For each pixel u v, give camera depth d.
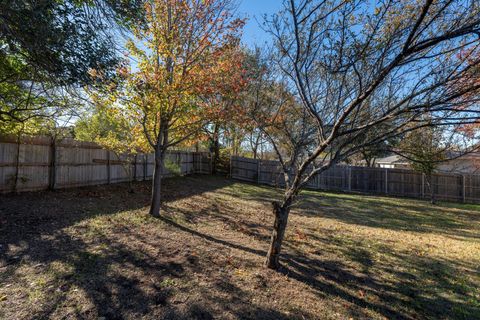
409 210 10.83
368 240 6.00
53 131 7.64
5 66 5.03
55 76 4.16
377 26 2.52
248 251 4.67
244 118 5.60
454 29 2.18
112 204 7.24
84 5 4.26
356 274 4.14
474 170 14.47
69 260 3.61
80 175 9.23
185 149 20.50
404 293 3.61
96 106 5.79
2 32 3.51
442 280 4.05
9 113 5.66
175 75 5.79
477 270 4.46
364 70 2.98
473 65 2.15
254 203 9.84
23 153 7.43
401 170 16.06
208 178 16.97
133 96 5.33
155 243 4.59
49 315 2.46
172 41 5.68
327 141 3.23
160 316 2.58
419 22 2.13
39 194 7.38
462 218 9.45
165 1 5.65
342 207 10.55
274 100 5.24
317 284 3.65
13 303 2.59
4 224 4.81
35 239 4.29
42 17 3.44
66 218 5.54
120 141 8.49
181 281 3.31
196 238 5.11
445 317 3.07
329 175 17.52
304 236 5.96
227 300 2.99
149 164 13.14
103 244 4.30
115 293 2.91
